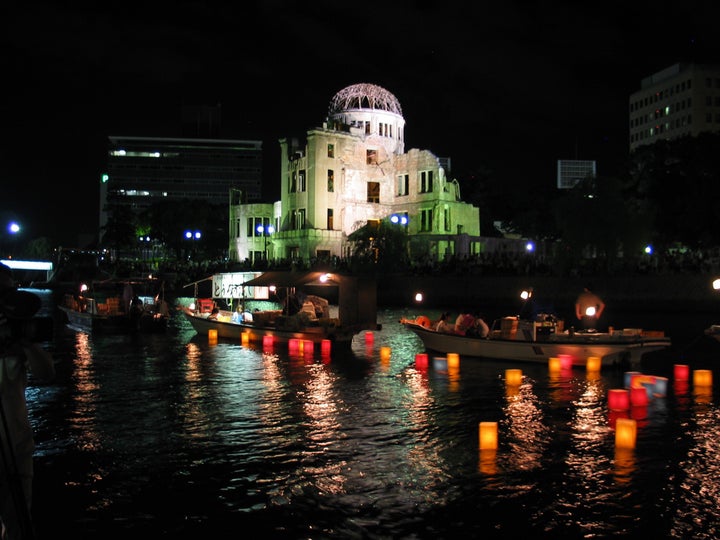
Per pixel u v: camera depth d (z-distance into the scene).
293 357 27.47
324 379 22.23
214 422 16.28
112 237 119.38
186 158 183.50
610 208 58.22
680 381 21.45
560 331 25.70
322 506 10.96
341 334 29.80
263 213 97.31
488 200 110.62
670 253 56.84
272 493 11.52
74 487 11.87
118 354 28.61
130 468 12.83
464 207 91.88
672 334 36.19
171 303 65.94
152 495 11.48
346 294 30.95
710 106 121.69
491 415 16.97
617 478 12.16
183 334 36.66
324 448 14.04
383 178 92.50
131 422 16.33
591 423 16.11
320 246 85.38
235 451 13.88
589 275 54.50
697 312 49.00
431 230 88.19
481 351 25.92
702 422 16.12
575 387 20.58
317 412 17.33
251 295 46.31
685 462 13.02
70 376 23.02
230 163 185.38
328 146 87.88
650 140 134.25
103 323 37.00
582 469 12.64
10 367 6.36
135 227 126.44
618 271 53.56
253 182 186.00
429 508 10.85
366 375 22.98
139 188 181.62
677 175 59.91
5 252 137.50
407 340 34.19
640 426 15.77
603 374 22.84
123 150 181.75
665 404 18.16
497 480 12.09
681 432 15.22
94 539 9.85
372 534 9.95
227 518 10.54
